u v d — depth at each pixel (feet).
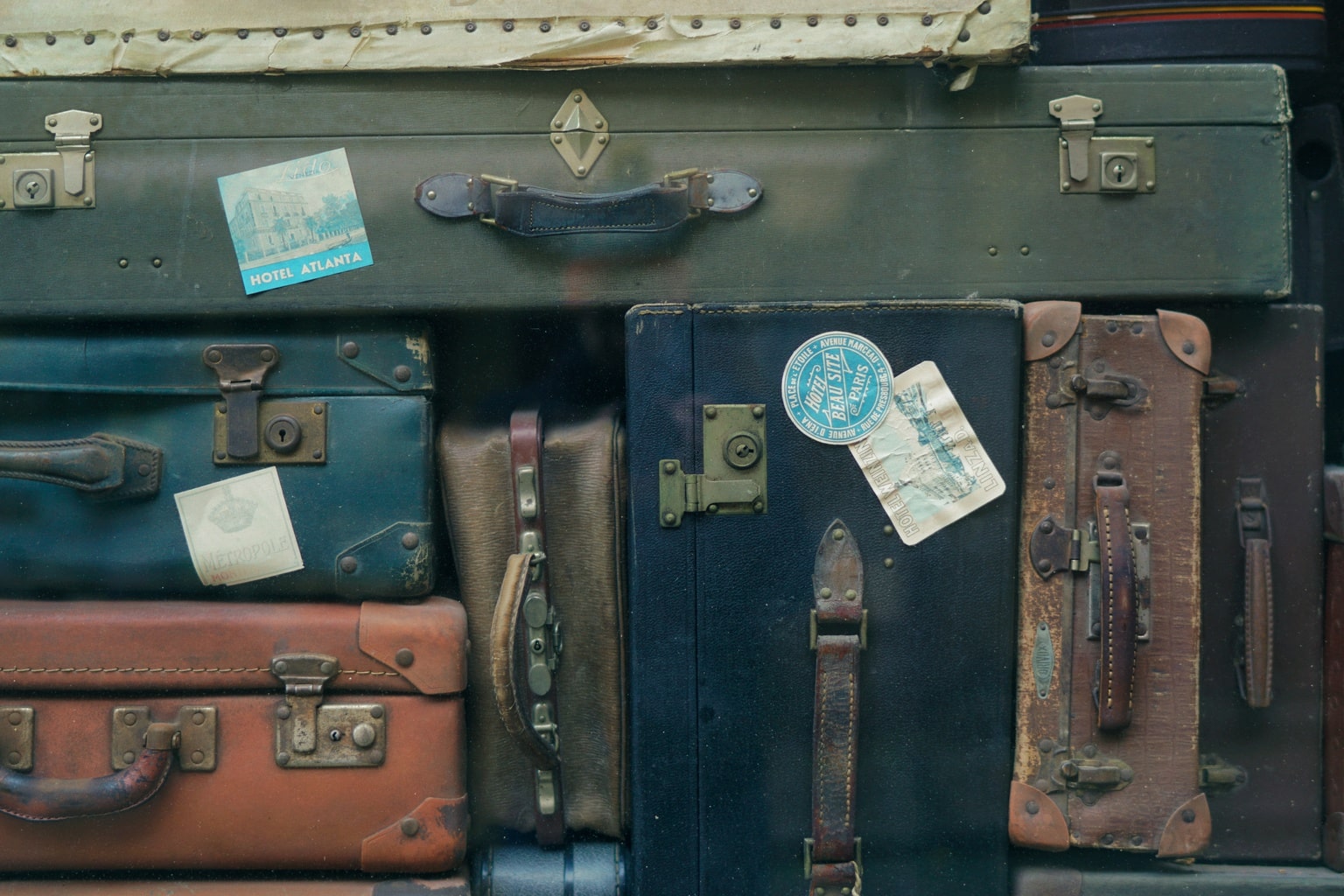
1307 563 4.97
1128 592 4.59
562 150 4.80
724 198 4.80
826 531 4.73
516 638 4.66
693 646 4.75
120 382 4.78
